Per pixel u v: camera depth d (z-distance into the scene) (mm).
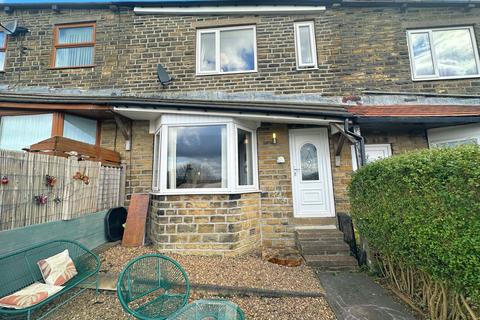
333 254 4785
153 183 6094
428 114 5016
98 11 7391
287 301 3266
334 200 5875
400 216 2984
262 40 6887
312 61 6773
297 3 6805
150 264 2777
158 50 7078
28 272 3014
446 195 2383
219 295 3416
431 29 6730
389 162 3232
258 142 6184
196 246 5047
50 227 3738
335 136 6078
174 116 5508
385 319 2840
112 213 5402
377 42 6660
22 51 7285
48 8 7422
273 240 5809
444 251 2406
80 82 7059
